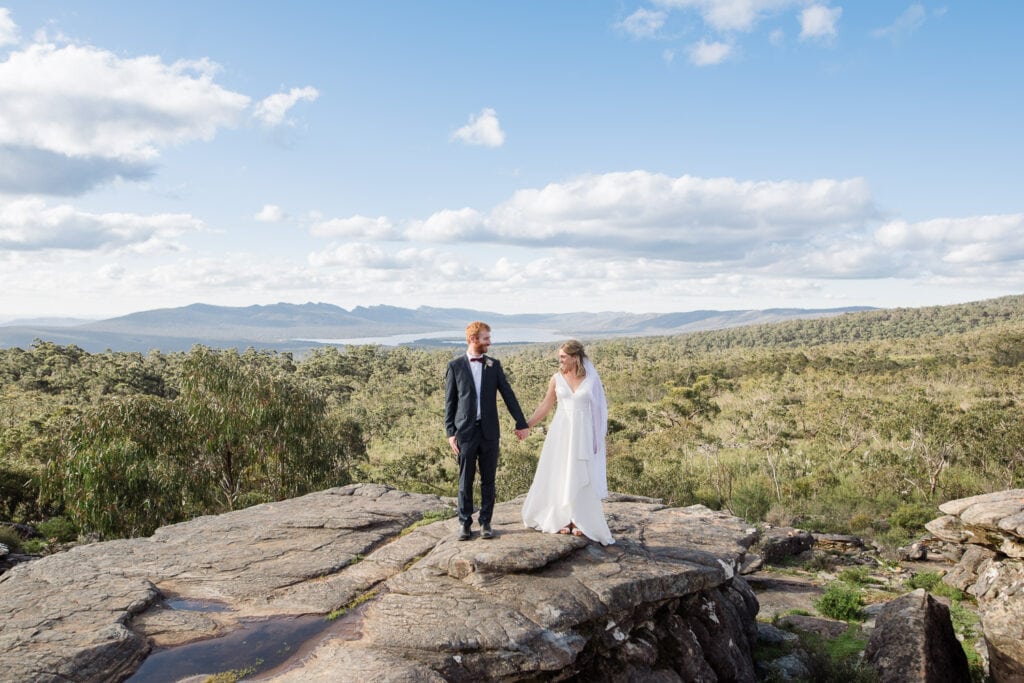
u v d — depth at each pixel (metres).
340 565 7.76
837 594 13.01
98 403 25.48
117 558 8.00
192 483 24.73
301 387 28.14
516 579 6.49
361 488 12.05
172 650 5.73
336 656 5.46
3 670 5.03
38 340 112.62
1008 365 124.44
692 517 8.96
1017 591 9.18
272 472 26.84
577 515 7.24
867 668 8.43
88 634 5.69
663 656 6.96
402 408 107.44
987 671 9.52
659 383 139.50
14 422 47.81
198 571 7.58
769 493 43.50
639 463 45.53
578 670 6.19
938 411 49.25
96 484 22.02
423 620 5.90
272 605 6.67
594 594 6.31
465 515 7.22
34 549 20.48
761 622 10.74
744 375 146.88
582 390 7.30
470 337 7.18
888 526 32.44
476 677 5.41
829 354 172.12
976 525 10.09
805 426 73.38
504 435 58.59
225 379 26.14
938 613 9.02
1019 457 42.41
